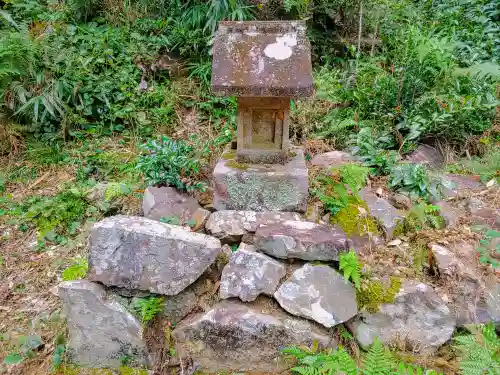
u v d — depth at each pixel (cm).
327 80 409
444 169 343
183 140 379
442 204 289
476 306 222
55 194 331
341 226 259
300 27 240
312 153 347
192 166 284
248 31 240
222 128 386
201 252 216
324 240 217
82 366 219
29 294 259
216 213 252
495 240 257
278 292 215
